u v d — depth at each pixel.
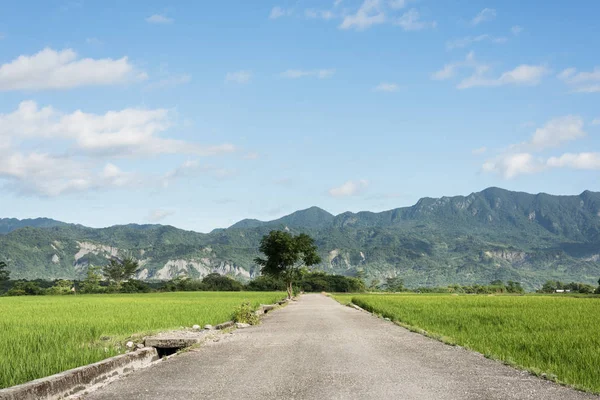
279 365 11.98
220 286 147.50
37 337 16.22
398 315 28.00
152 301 55.09
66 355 11.99
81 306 41.84
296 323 25.70
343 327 22.80
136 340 15.61
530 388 9.38
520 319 24.80
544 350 13.77
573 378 10.02
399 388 9.31
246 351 14.60
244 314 25.80
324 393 8.91
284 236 80.19
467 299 56.12
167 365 12.25
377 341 16.92
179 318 25.58
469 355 13.52
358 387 9.39
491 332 18.97
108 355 12.74
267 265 81.38
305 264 83.00
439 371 11.06
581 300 51.56
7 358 11.53
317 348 15.11
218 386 9.66
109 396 8.97
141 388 9.60
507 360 12.34
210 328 21.59
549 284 199.12
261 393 8.98
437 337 17.59
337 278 160.88
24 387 8.33
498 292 169.75
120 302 52.41
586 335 17.11
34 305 45.25
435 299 56.88
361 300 49.81
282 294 93.56
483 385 9.61
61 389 9.22
